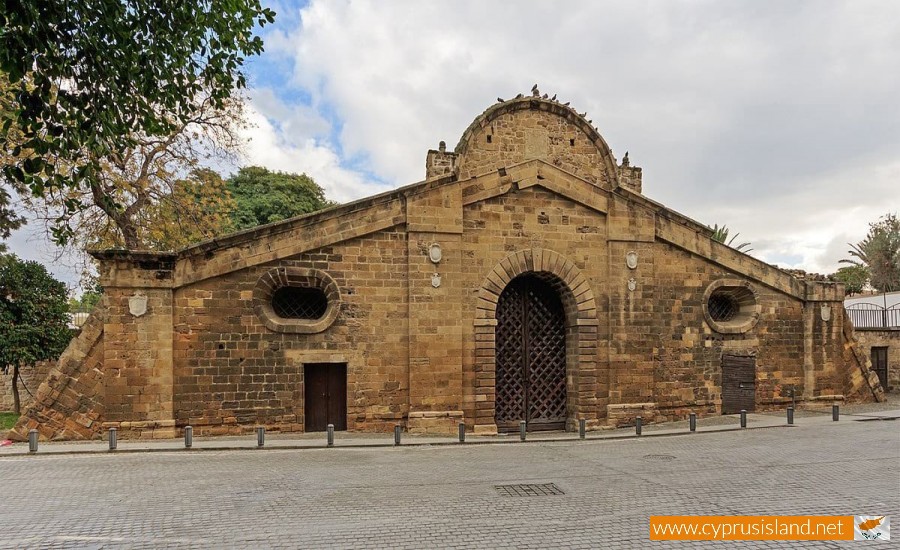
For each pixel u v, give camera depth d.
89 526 8.91
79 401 15.76
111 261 15.81
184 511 9.66
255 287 16.86
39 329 21.61
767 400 22.12
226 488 11.16
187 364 16.25
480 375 18.48
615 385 19.73
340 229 17.56
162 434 15.81
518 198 19.41
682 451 15.16
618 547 7.98
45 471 12.52
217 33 10.70
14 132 18.39
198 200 27.67
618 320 19.95
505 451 15.37
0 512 9.61
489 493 10.81
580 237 19.94
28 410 15.59
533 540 8.25
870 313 31.09
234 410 16.56
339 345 17.48
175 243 27.16
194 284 16.39
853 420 20.00
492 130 19.56
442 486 11.36
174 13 9.84
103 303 16.02
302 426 17.06
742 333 21.81
